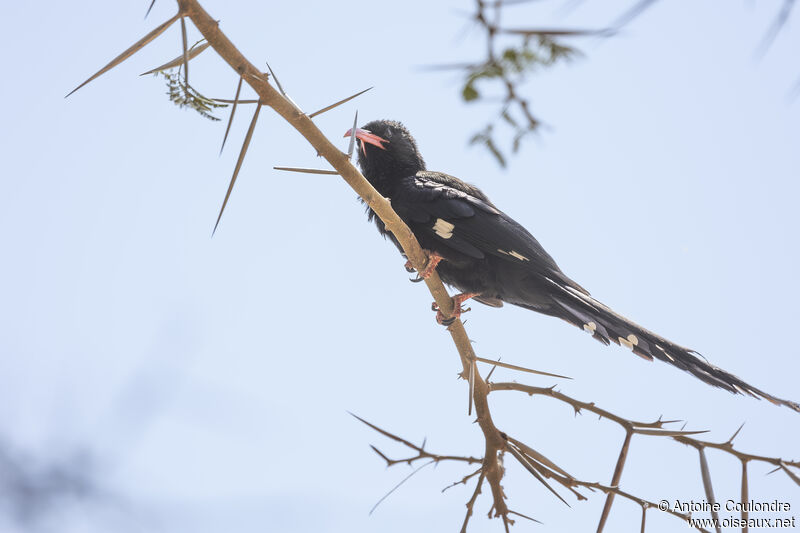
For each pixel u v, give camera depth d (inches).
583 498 252.7
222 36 191.5
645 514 236.1
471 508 253.8
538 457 266.8
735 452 229.5
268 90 209.2
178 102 191.8
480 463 262.2
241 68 199.0
